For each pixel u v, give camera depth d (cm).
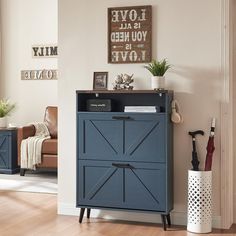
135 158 436
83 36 478
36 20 754
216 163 443
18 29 764
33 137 674
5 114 715
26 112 764
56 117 704
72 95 483
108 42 469
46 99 754
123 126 439
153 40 458
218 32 440
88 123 448
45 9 749
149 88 461
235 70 461
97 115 445
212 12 441
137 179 437
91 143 448
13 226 442
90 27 476
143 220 461
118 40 467
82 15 477
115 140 441
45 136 693
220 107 440
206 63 444
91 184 450
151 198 434
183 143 451
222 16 438
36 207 507
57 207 499
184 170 451
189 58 448
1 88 776
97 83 473
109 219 469
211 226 435
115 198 444
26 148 659
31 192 571
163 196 430
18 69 766
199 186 425
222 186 440
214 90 442
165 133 428
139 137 434
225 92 438
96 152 447
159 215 457
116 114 440
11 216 473
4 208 502
